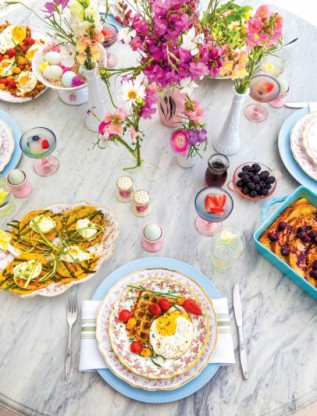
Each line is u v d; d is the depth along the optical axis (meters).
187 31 1.16
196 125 1.24
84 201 1.36
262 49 1.20
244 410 1.12
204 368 1.14
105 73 1.21
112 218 1.33
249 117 1.58
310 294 1.26
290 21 1.80
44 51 1.61
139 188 1.44
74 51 1.23
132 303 1.21
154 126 1.56
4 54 1.66
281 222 1.33
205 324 1.17
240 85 1.28
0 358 1.17
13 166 1.46
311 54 1.74
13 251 1.28
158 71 1.16
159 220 1.39
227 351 1.16
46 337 1.21
